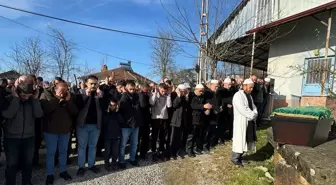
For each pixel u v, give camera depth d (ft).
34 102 14.44
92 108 16.70
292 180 11.96
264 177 15.70
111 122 17.62
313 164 10.32
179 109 19.79
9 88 18.43
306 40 34.63
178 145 20.38
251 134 17.81
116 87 19.76
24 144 14.34
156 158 20.03
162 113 19.97
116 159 17.89
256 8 41.22
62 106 15.46
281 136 13.71
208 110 20.71
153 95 19.74
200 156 20.45
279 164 13.51
